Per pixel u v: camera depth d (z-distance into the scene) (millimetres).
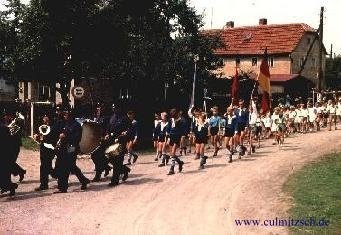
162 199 10812
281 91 41844
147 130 29375
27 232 8250
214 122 17562
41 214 9500
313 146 19750
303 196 10742
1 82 42938
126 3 25078
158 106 30500
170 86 31016
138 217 9258
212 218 9148
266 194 11148
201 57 31891
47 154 11953
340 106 26516
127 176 13086
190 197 11000
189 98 31453
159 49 28234
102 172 14500
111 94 34719
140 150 20922
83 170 15297
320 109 26172
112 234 8125
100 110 14445
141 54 26734
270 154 17797
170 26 30312
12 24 22797
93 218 9188
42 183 12031
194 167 15164
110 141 13141
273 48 46438
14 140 12625
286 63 45562
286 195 10945
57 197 11125
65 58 23828
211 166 15312
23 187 12422
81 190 11922
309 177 13070
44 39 22609
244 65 48094
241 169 14664
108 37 23906
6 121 12844
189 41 30500
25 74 24156
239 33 50750
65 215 9422
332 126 28391
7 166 11055
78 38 23422
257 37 49031
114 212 9656
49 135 11977
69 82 24734
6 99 43281
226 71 49219
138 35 27891
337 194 10812
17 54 22703
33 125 23172
